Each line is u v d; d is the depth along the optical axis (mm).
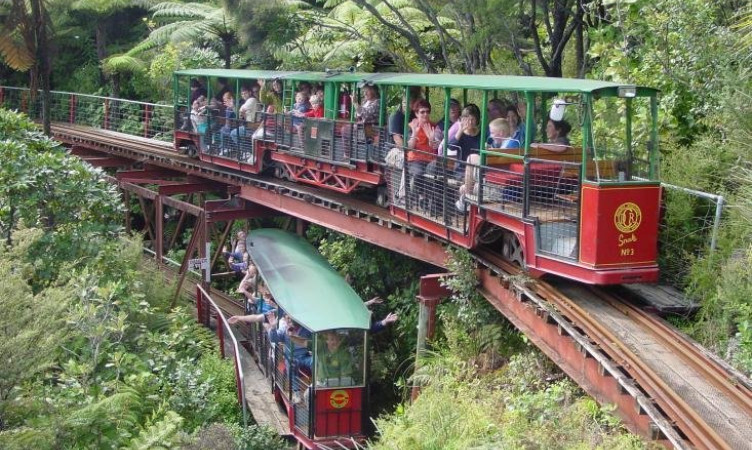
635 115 11594
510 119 13062
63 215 16109
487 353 12836
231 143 21984
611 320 10672
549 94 12438
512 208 12258
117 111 32312
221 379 15492
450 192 13719
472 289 13328
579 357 10273
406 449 10281
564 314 10922
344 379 15031
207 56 30250
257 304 17938
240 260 22359
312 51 25281
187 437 10984
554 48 17953
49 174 15922
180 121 24953
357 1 20438
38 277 14977
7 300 9398
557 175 11641
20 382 9945
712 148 12820
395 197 15617
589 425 9297
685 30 13953
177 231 25719
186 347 16156
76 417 9930
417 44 20734
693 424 8133
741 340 9797
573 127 12016
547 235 11680
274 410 15789
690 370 9305
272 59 29141
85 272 13750
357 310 15711
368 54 24875
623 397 9242
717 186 12477
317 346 14836
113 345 13430
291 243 19250
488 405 10922
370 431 15328
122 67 31781
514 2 17562
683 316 11109
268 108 20750
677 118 14070
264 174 21516
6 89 37219
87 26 36219
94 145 28312
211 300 17641
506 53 21656
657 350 9781
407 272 17781
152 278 18688
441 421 10320
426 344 13828
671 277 12125
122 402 10633
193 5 31344
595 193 10945
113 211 16797
